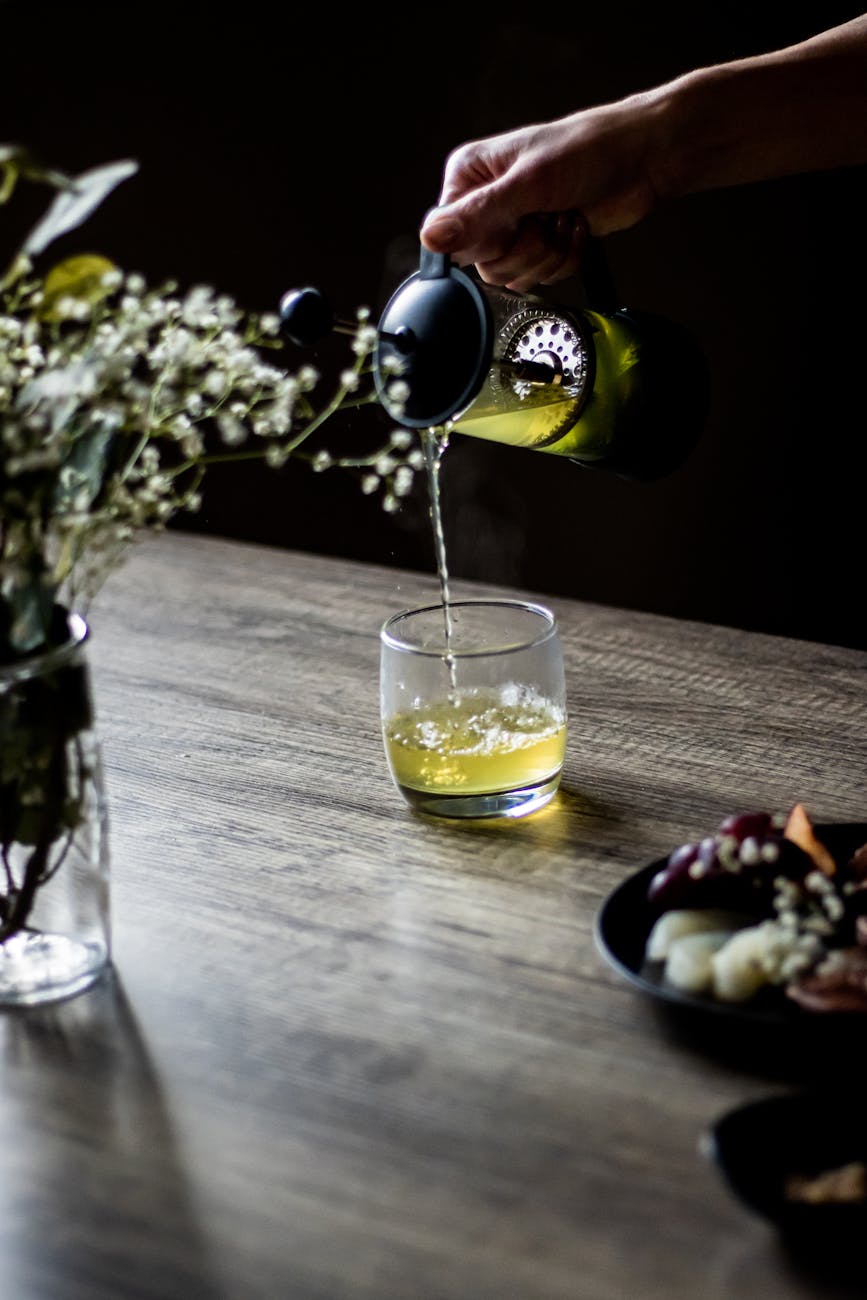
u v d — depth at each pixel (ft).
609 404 3.78
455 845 3.48
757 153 4.22
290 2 6.54
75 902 3.16
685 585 6.57
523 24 6.14
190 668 4.18
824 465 6.13
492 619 3.66
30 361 3.14
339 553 7.25
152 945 3.26
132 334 3.06
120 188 7.23
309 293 3.40
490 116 6.34
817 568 6.29
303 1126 2.88
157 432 3.22
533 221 3.97
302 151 6.77
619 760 3.72
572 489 6.63
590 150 4.14
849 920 3.15
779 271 5.93
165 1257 2.71
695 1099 2.89
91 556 3.17
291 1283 2.66
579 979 3.13
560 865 3.40
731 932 3.11
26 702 3.05
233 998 3.14
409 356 3.45
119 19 6.94
